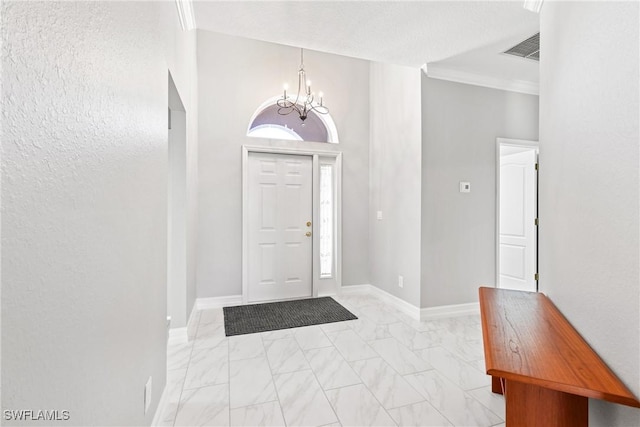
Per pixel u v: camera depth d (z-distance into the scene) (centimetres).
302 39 249
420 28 233
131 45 109
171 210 266
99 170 83
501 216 417
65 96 66
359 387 196
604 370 98
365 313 340
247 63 377
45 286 60
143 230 127
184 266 267
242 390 193
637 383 86
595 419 111
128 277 108
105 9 87
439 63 299
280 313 340
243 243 372
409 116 334
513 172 401
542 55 177
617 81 97
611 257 100
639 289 86
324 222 422
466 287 331
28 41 54
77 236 72
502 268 414
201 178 359
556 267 151
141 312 125
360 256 428
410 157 333
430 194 317
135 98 114
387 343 262
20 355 53
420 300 316
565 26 138
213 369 218
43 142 59
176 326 265
